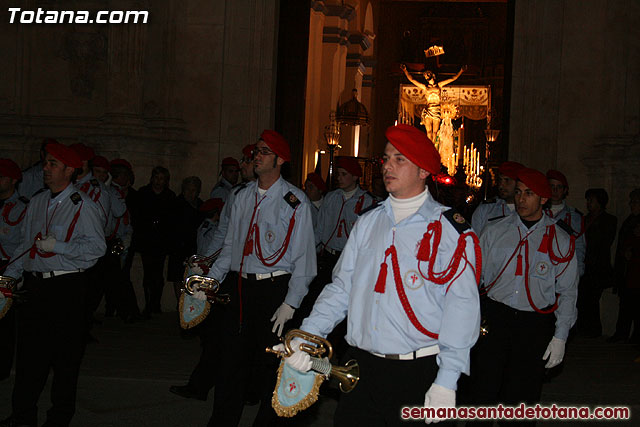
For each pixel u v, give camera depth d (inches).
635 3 497.0
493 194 497.7
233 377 209.5
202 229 373.1
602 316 480.4
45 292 215.5
